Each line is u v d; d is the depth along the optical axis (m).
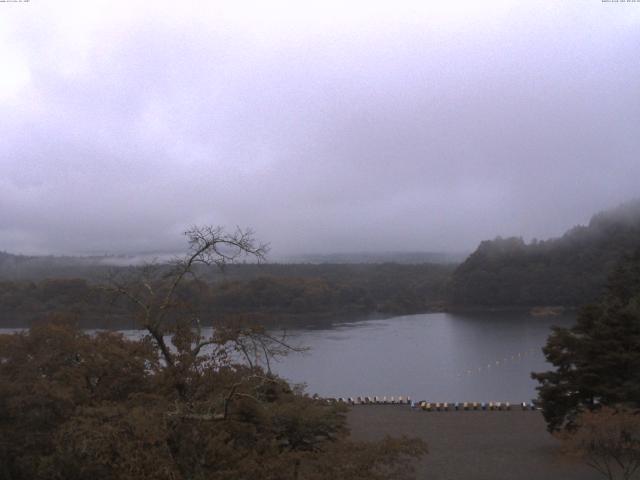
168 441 15.97
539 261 194.25
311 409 23.23
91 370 25.67
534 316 169.00
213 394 17.36
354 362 103.69
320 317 168.00
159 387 17.89
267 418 18.80
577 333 39.53
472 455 37.41
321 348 117.38
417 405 55.06
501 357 107.88
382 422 47.97
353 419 49.19
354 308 187.88
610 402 35.47
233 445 17.56
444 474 33.69
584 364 36.62
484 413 51.31
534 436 42.28
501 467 34.81
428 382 87.12
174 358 18.06
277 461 16.19
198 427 16.12
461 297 193.88
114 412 16.17
